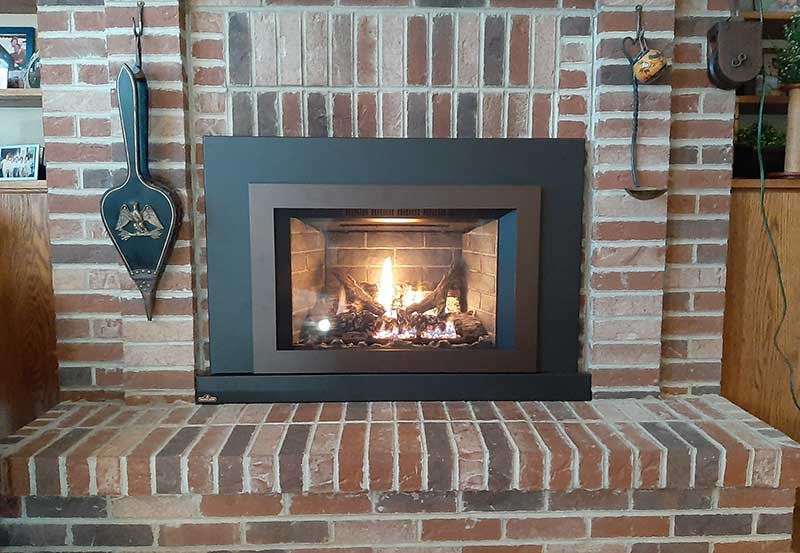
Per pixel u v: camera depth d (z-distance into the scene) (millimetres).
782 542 1365
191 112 1568
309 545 1335
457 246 1844
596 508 1346
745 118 2004
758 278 1706
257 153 1569
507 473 1274
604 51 1538
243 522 1320
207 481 1257
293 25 1557
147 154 1505
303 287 1752
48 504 1298
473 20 1570
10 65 1877
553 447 1301
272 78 1569
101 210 1490
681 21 1592
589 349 1635
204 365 1646
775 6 1799
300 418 1485
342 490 1271
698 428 1420
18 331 1678
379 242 1838
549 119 1608
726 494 1348
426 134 1601
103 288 1616
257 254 1585
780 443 1327
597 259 1591
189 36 1546
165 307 1574
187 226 1555
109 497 1303
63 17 1532
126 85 1447
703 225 1647
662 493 1347
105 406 1585
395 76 1580
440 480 1272
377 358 1620
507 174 1598
